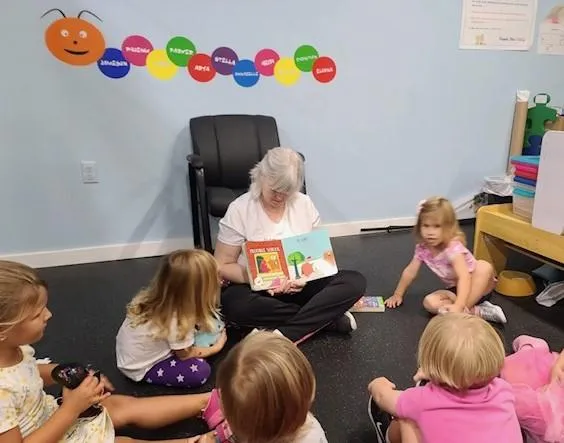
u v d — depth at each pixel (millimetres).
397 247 2992
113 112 2623
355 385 1675
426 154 3289
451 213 2051
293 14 2766
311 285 1945
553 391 1304
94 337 1976
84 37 2482
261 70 2795
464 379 1082
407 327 2055
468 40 3139
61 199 2654
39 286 1072
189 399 1448
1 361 1064
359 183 3189
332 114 3002
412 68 3086
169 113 2713
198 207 2613
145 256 2854
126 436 1408
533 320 2113
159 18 2568
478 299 2104
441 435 1076
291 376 954
